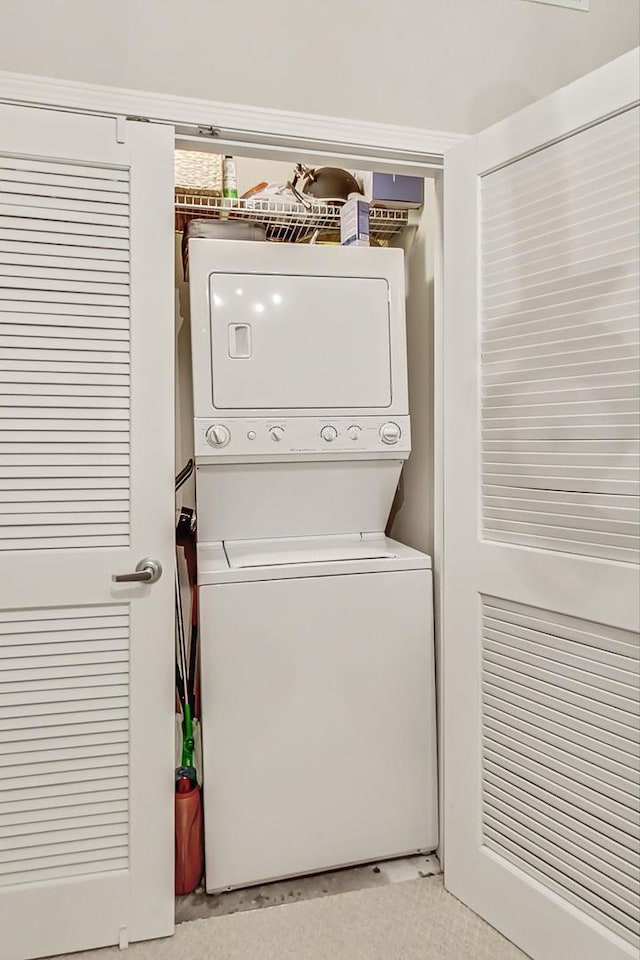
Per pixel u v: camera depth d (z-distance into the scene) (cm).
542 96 184
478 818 166
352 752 178
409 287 223
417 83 174
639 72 127
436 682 189
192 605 209
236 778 169
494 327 159
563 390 143
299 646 173
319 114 166
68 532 153
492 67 179
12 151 145
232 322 178
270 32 163
